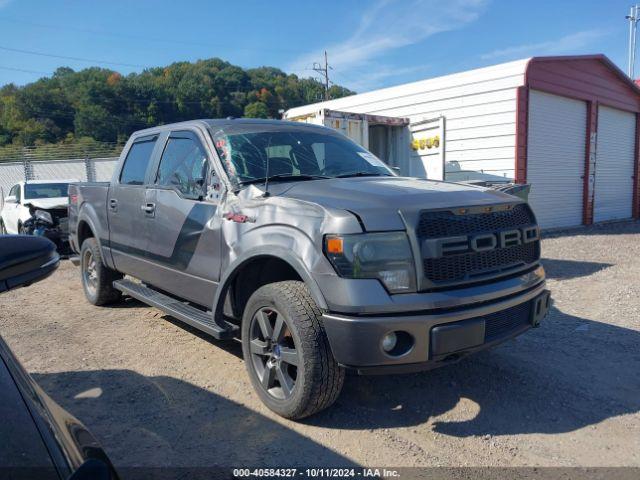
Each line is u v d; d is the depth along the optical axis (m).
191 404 3.86
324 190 3.73
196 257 4.30
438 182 4.23
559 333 5.41
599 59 15.87
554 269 8.88
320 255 3.24
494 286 3.46
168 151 5.01
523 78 12.93
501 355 4.79
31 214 10.74
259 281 4.14
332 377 3.34
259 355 3.74
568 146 15.43
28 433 1.54
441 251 3.23
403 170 12.69
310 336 3.29
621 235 13.77
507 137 13.29
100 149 33.12
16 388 1.66
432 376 4.33
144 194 5.07
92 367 4.59
